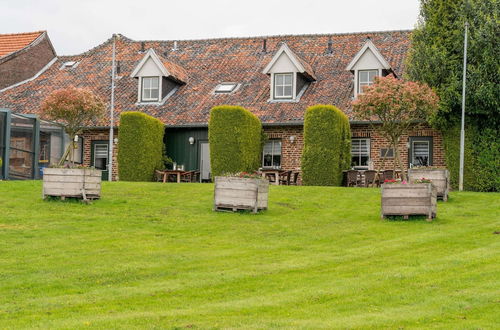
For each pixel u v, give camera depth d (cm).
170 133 3091
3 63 3506
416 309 971
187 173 2859
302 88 3083
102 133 3161
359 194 2148
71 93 2497
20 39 3681
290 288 1098
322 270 1222
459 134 2645
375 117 2806
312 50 3356
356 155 2869
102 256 1312
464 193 2234
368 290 1076
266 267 1244
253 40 3541
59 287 1102
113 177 3109
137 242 1455
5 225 1589
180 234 1564
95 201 1942
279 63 3041
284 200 2048
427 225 1680
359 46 3303
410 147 2784
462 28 2595
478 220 1739
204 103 3128
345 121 2716
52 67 3688
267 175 2778
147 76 3206
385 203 1780
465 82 2542
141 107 3180
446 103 2570
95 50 3744
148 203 1947
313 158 2598
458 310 959
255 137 2830
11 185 2194
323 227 1675
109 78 3450
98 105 2562
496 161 2614
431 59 2603
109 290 1084
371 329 880
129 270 1208
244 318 932
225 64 3400
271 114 2948
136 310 983
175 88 3291
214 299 1041
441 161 2750
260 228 1652
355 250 1398
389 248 1409
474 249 1375
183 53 3569
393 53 3181
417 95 2264
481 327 881
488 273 1158
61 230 1551
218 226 1666
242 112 2719
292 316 945
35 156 2875
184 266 1248
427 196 1755
